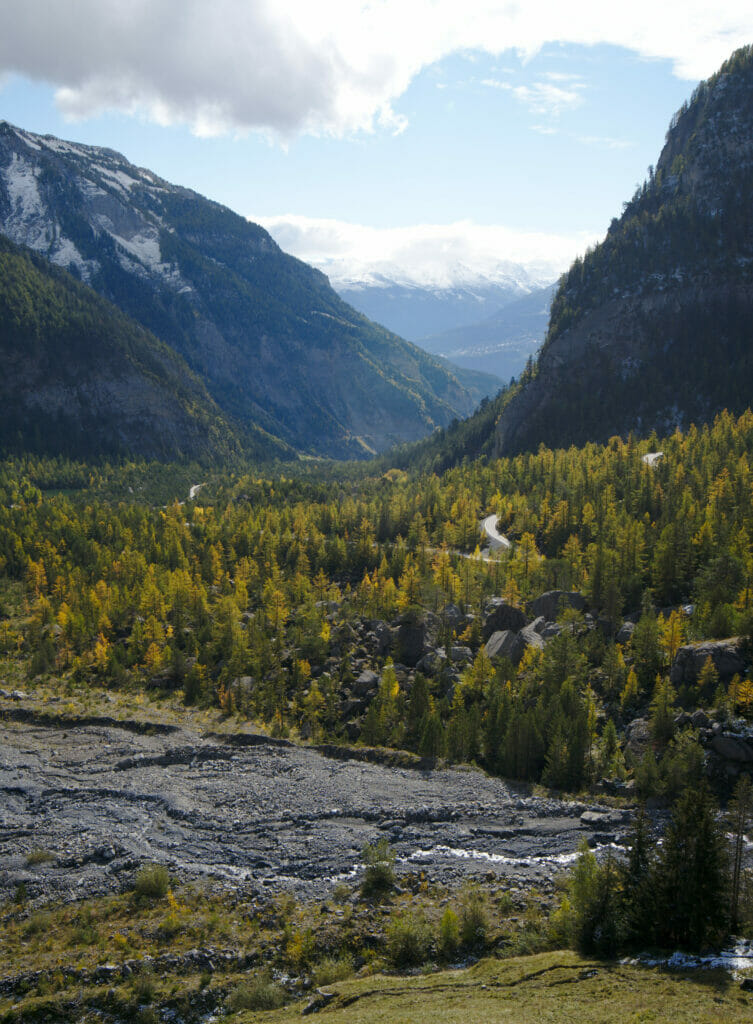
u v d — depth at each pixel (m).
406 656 125.75
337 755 91.81
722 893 47.66
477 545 185.75
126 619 149.88
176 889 60.03
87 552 198.12
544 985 42.22
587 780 81.94
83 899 59.19
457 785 81.75
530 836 69.50
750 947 44.53
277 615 140.62
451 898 57.00
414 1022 37.62
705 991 38.69
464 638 125.88
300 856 65.75
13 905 58.69
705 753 78.56
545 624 123.94
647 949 46.03
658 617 116.25
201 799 78.50
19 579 189.50
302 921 53.84
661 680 94.44
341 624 136.00
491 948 49.78
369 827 72.06
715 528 141.50
